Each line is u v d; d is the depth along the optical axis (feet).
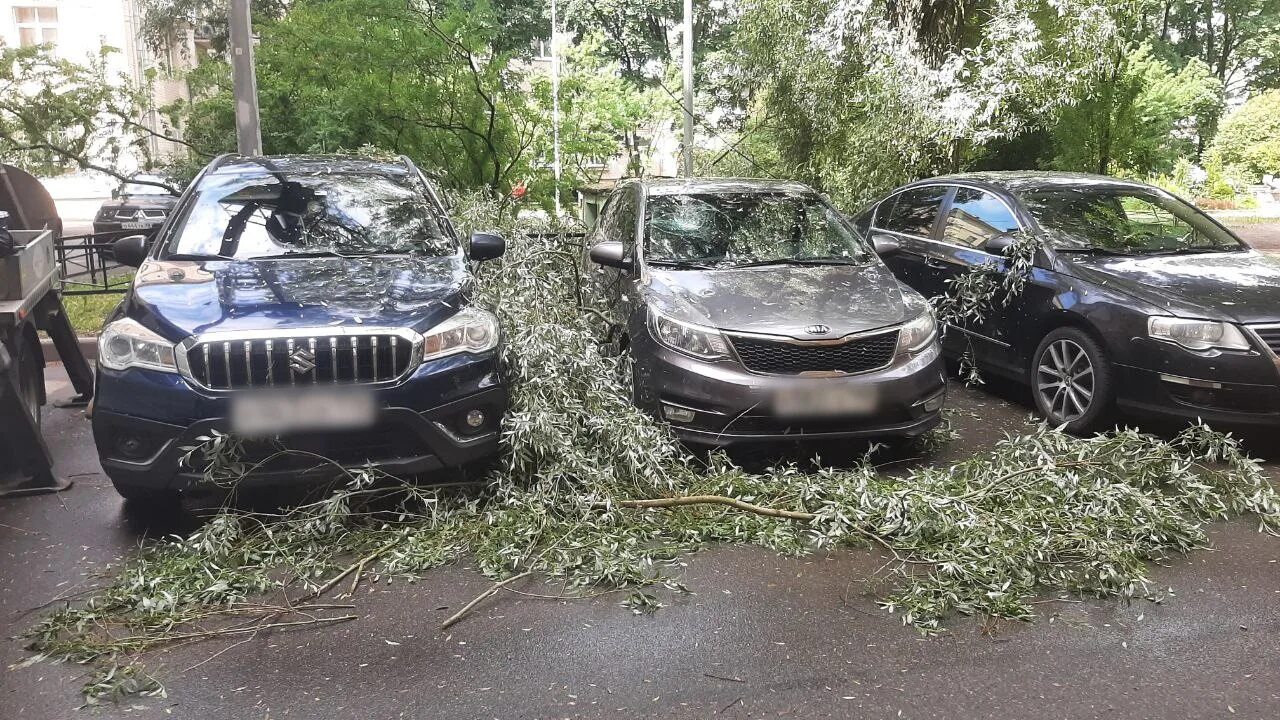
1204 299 19.27
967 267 24.17
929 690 10.93
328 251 18.28
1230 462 19.16
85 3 96.22
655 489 16.61
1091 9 36.06
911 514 14.87
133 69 96.27
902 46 38.50
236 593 13.35
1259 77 139.44
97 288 38.09
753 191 23.90
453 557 14.51
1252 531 15.80
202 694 10.93
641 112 96.48
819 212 23.41
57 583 14.03
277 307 15.33
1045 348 21.85
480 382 15.71
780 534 15.05
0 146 37.81
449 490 16.02
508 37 111.04
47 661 11.69
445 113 42.11
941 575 13.82
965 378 25.85
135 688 10.96
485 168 42.96
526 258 20.90
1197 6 135.44
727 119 58.65
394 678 11.25
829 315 18.48
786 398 17.70
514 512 15.30
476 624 12.61
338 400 14.70
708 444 18.10
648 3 115.44
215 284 16.33
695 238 21.93
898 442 20.48
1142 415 19.61
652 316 18.98
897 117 38.09
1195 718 10.35
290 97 40.86
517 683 11.14
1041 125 42.39
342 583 13.88
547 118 45.09
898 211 28.17
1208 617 12.73
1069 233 22.77
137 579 13.29
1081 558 14.38
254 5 60.49
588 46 95.76
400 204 20.01
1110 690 10.91
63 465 19.65
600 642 12.10
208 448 14.39
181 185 42.63
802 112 46.96
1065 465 16.89
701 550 14.99
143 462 14.80
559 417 16.29
